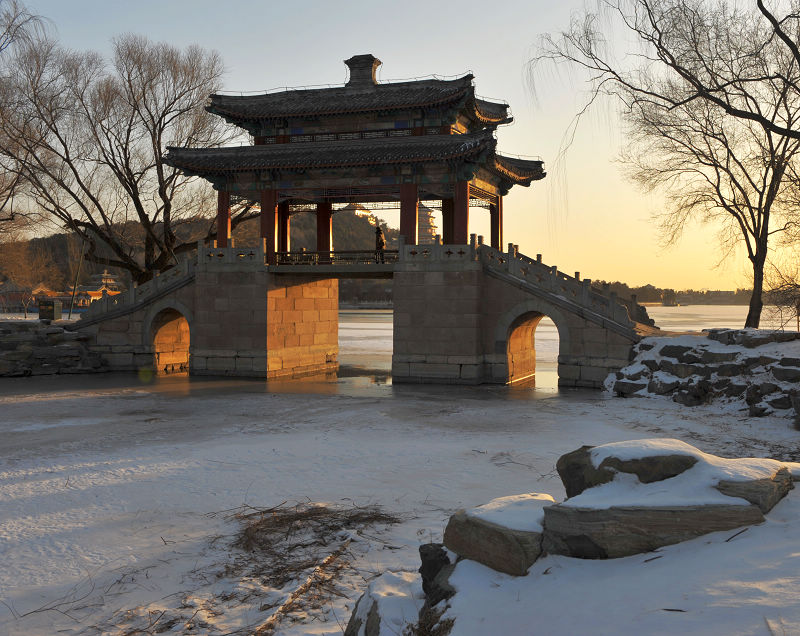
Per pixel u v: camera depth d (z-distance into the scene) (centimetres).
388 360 4981
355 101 3728
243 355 3731
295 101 3859
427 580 630
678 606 388
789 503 548
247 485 1391
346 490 1346
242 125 3962
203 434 2020
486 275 3500
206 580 882
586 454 644
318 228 4312
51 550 1004
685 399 2544
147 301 3953
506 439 1912
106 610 795
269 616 756
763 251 3316
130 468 1550
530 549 550
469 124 4041
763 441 1820
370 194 4250
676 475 581
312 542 1023
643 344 3091
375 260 3697
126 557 972
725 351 2633
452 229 4181
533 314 3522
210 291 3781
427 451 1738
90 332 4059
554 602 466
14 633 738
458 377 3412
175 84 4662
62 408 2581
